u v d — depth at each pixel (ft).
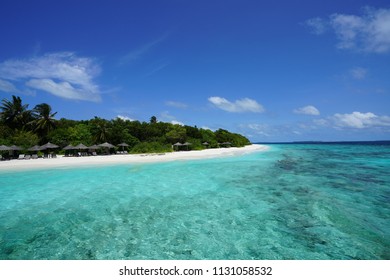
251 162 81.66
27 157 107.14
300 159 92.99
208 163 79.10
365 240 21.20
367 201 32.32
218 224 25.07
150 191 39.22
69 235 23.20
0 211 30.19
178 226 24.75
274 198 34.22
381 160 88.07
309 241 21.09
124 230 24.06
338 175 52.90
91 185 44.60
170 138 159.63
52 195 37.52
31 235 23.30
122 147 139.13
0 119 143.23
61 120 172.45
